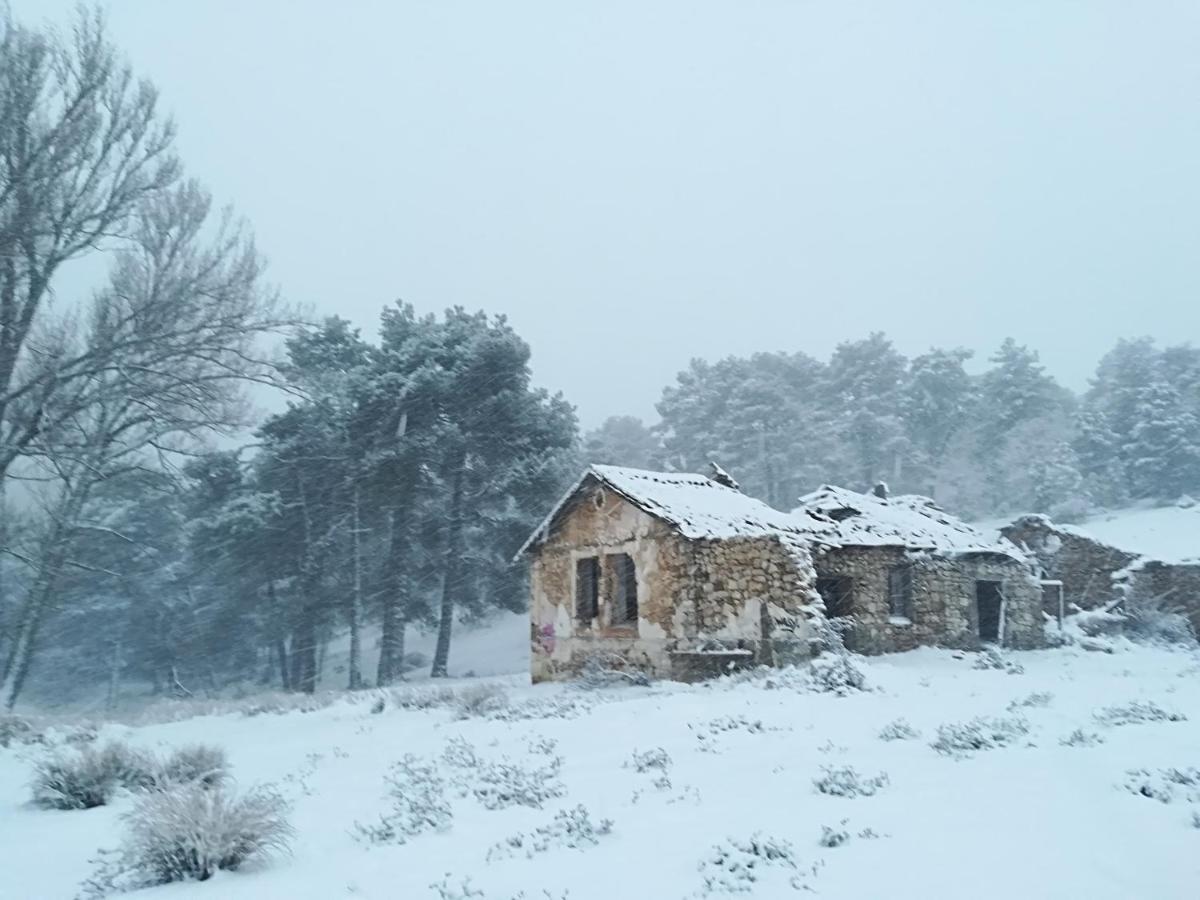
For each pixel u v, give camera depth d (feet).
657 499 72.18
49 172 79.15
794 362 292.20
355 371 131.95
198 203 90.84
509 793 30.09
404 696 69.82
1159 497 205.46
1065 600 113.19
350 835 27.02
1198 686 54.24
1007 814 23.43
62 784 35.53
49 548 90.89
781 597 65.00
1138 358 245.65
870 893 18.35
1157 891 17.57
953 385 253.24
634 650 71.51
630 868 21.34
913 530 87.92
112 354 86.02
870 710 43.34
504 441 137.08
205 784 36.19
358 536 130.00
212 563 139.74
